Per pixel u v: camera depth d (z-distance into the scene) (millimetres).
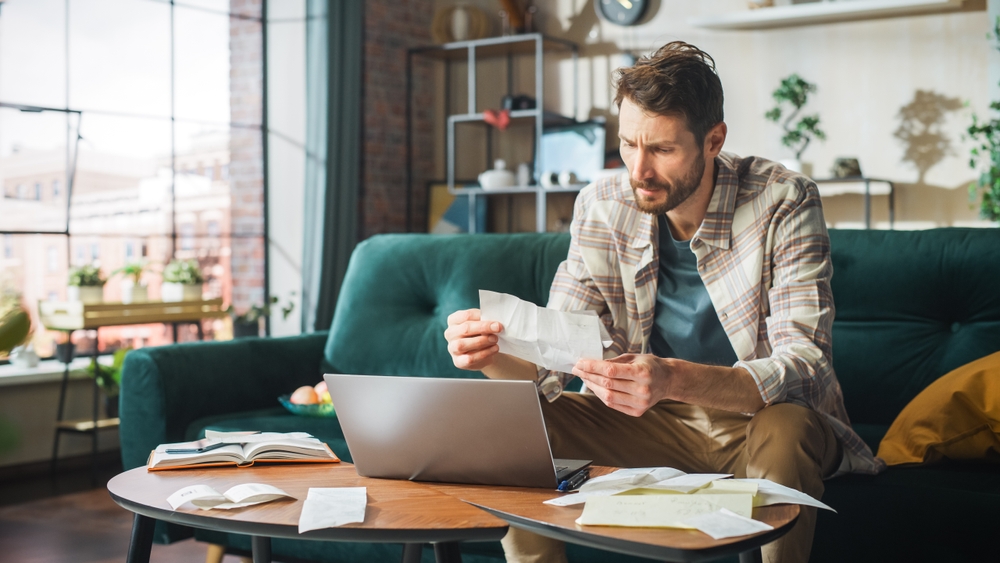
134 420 2215
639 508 1040
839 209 4391
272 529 1037
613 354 1730
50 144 3822
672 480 1150
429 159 5410
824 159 4406
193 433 2184
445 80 5410
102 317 3629
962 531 1555
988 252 2043
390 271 2545
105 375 3695
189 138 4336
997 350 1985
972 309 2057
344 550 2037
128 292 3863
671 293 1725
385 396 1229
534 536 1305
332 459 1404
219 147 4469
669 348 1740
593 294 1780
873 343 2127
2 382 3510
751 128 4566
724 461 1629
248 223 4574
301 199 4484
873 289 2143
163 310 3846
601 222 1771
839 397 1613
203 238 4438
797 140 4293
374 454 1267
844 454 1625
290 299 4508
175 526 2168
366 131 4906
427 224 5324
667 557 925
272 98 4555
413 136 5266
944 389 1812
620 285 1767
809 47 4418
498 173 4906
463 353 1363
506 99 4945
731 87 4605
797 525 1226
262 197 4555
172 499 1134
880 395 2113
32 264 3785
